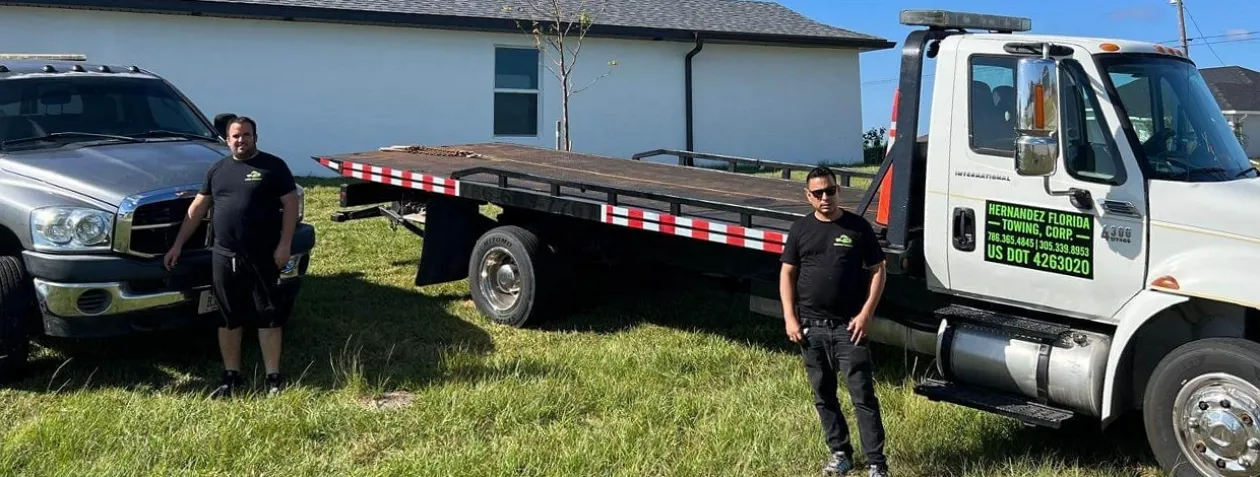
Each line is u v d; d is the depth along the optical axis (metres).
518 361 6.38
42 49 14.12
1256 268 4.20
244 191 5.62
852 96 21.58
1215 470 4.23
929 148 5.20
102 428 5.07
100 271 5.80
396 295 8.37
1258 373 4.06
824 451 4.85
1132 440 5.07
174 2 14.41
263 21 15.42
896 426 5.19
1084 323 4.91
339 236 10.80
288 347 6.75
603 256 7.27
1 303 5.73
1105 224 4.65
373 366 6.35
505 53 17.62
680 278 7.30
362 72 16.27
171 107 7.59
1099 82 4.68
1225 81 37.22
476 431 5.20
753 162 8.66
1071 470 4.66
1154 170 4.56
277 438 5.02
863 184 10.96
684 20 19.62
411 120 16.80
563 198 6.91
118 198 5.88
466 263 8.02
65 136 6.87
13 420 5.33
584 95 18.34
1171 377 4.36
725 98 19.97
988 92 4.97
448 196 7.97
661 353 6.56
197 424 5.18
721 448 4.90
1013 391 4.96
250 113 15.52
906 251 5.26
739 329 7.32
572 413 5.43
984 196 5.02
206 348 6.73
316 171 16.11
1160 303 4.45
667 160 19.38
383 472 4.58
